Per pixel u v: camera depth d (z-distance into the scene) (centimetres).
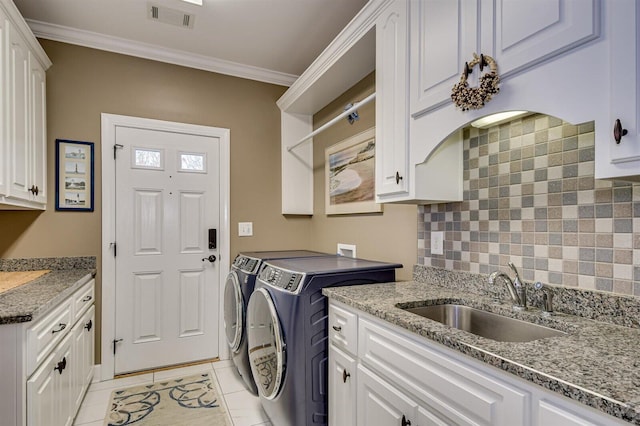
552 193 131
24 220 242
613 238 113
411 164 156
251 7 222
